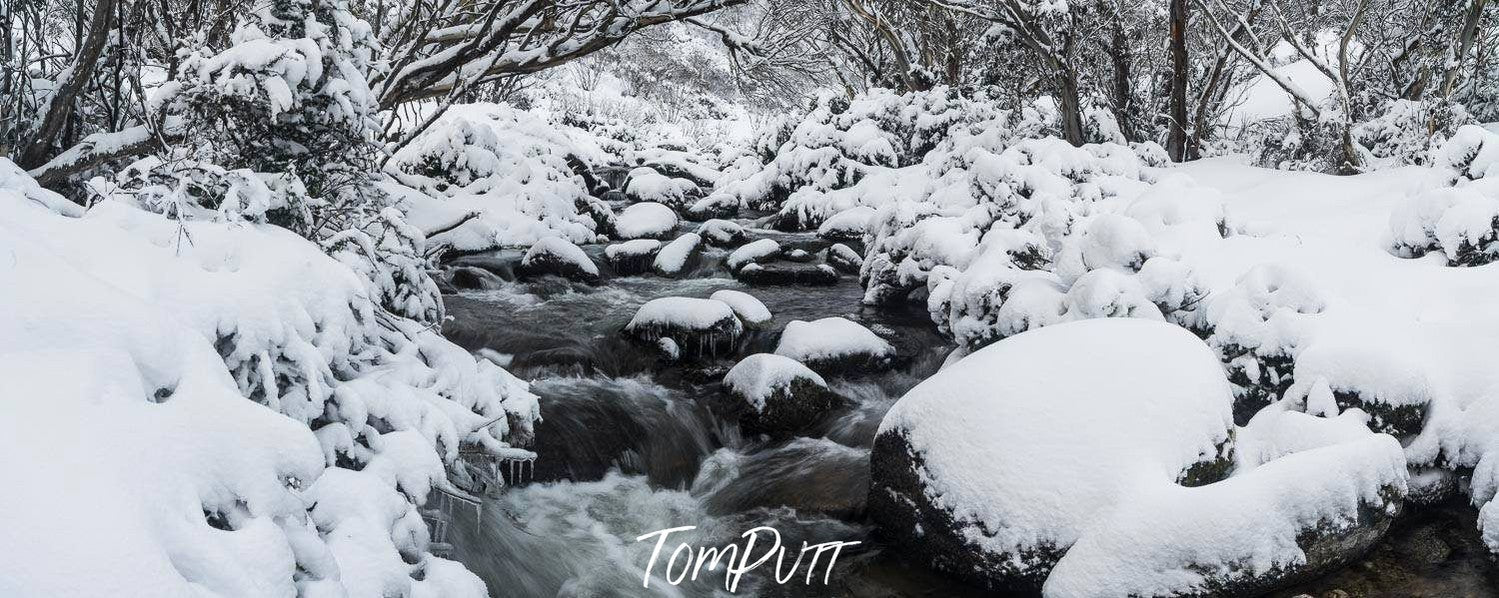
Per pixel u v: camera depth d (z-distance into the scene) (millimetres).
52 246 3229
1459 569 4207
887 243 9211
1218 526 3920
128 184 4090
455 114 19234
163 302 3209
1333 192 8539
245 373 3320
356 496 3082
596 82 31969
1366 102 12039
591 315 8984
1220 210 6973
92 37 5395
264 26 5340
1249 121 18141
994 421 4414
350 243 4785
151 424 2545
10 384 2434
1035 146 10016
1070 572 3977
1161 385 4426
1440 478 4734
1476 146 7199
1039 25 11961
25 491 2170
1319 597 4066
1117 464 4148
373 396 3621
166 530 2342
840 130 16500
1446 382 4906
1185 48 12742
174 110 5125
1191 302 5742
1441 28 11305
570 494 5664
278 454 2723
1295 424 4711
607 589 4703
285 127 5320
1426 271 5855
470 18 9859
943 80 17328
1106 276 5711
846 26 18438
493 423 4227
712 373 7355
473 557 4496
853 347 7492
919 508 4594
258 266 3584
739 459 6270
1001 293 6578
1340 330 5164
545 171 14828
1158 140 14539
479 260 10531
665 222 13727
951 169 12508
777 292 10125
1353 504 4145
